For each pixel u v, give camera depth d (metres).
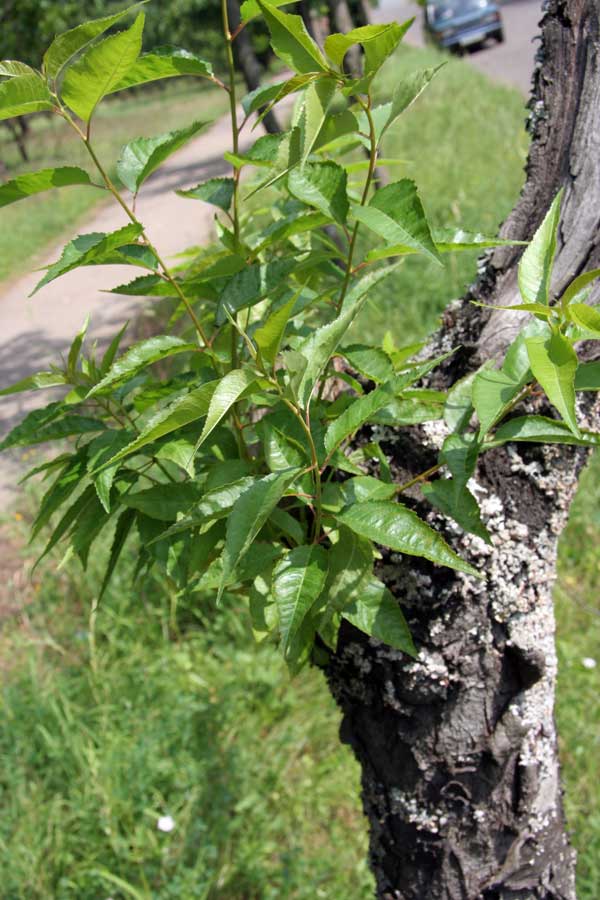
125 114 15.16
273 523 0.88
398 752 1.04
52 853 1.74
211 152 8.40
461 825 1.06
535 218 0.97
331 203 0.80
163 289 0.85
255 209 1.07
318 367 0.77
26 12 6.59
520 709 1.01
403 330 3.12
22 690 2.07
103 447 0.84
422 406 0.87
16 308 5.04
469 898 1.08
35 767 1.92
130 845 1.76
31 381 0.89
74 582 2.40
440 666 0.99
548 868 1.11
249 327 0.92
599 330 0.70
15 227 6.77
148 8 13.56
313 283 1.03
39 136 12.45
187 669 2.10
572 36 0.96
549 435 0.82
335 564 0.81
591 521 2.40
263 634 0.87
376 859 1.14
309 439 0.78
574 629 2.16
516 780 1.05
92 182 0.78
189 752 1.89
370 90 0.76
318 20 3.67
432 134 5.91
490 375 0.80
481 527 0.81
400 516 0.78
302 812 1.85
